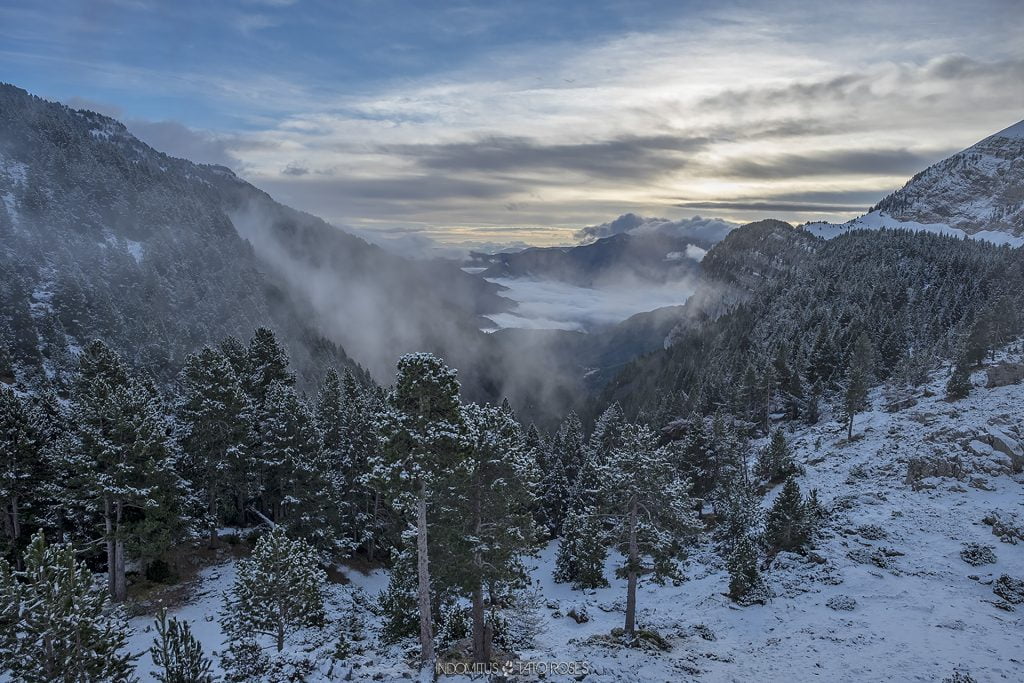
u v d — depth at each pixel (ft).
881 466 187.83
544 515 241.14
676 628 120.57
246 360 187.73
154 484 122.93
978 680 85.51
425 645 83.82
